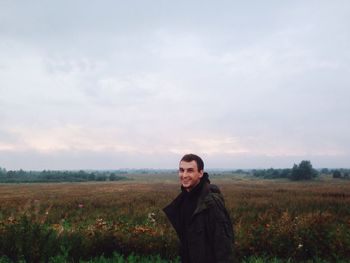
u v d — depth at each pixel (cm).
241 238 896
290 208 2209
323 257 852
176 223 396
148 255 843
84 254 840
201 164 390
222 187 6981
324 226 917
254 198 3353
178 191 5372
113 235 873
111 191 5556
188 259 388
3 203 2889
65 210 2272
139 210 2100
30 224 828
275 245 870
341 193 4247
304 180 13262
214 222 365
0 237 780
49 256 788
